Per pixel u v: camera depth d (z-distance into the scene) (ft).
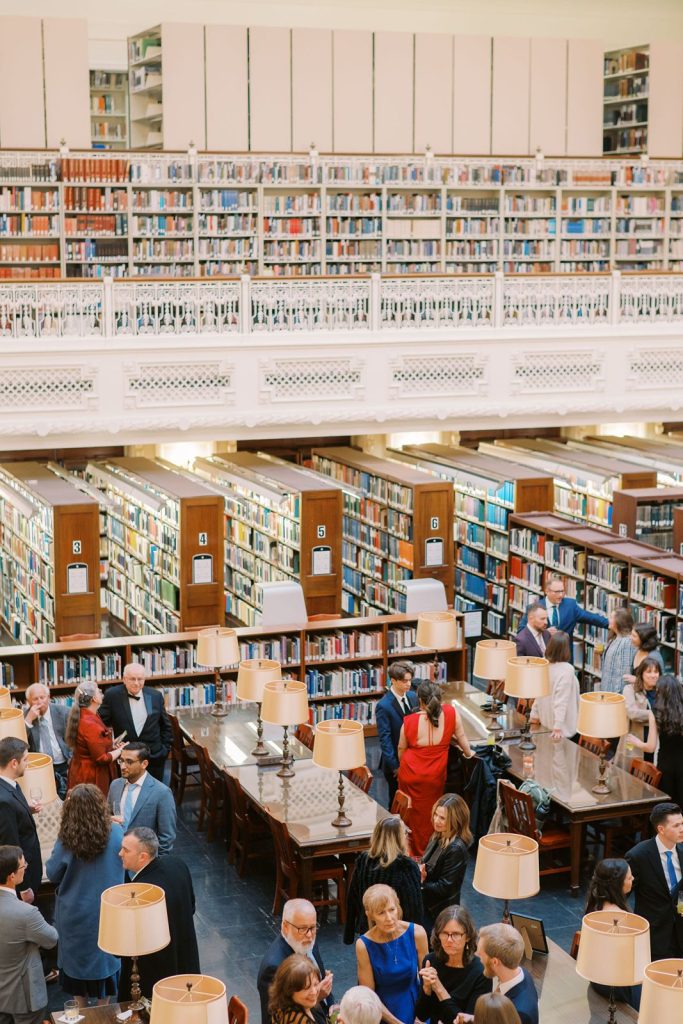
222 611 45.11
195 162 54.85
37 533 46.85
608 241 61.62
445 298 48.98
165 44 56.95
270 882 29.68
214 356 45.96
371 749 38.91
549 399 50.01
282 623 40.09
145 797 24.44
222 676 38.32
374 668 39.99
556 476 48.65
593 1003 19.17
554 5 69.00
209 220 55.62
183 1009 15.98
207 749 31.42
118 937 18.15
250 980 25.13
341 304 48.01
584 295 50.57
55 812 26.94
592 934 17.49
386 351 47.88
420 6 67.00
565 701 31.68
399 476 47.85
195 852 31.40
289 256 56.90
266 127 58.70
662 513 43.88
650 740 29.66
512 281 49.70
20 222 53.31
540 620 34.40
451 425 49.73
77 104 56.34
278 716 28.17
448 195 59.41
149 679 37.32
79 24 55.93
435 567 46.55
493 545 48.80
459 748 31.48
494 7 68.13
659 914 22.84
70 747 29.07
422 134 60.80
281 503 47.42
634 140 64.64
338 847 26.45
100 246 54.49
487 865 20.86
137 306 45.50
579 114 63.05
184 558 44.39
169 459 56.54
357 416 47.78
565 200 60.64
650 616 38.11
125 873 22.54
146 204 54.90
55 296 44.45
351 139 59.88
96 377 44.70
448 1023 18.81
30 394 44.06
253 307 47.01
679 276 51.67
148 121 59.98
